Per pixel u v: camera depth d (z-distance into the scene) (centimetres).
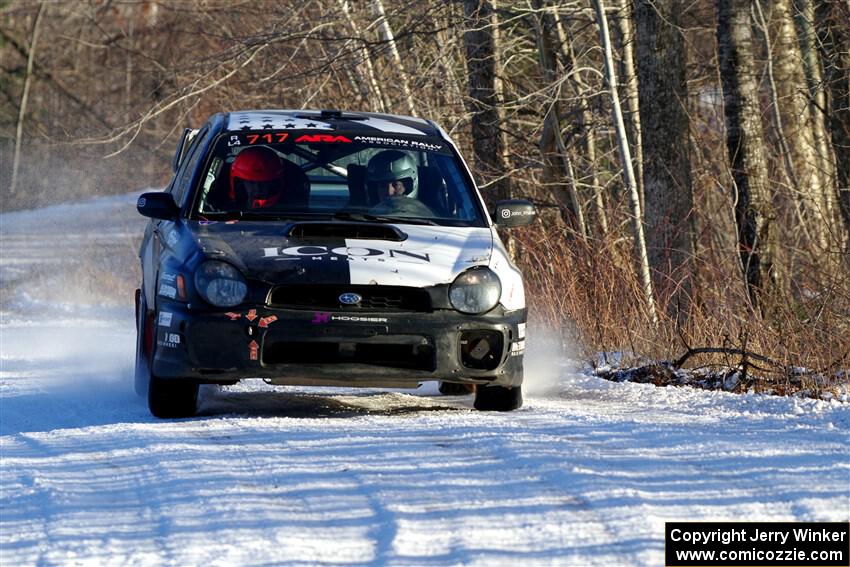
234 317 2545
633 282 4088
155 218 3144
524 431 2359
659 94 4866
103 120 13688
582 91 6150
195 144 3375
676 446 2184
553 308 4034
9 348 4791
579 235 4372
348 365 2583
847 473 1920
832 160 6275
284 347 2580
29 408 2975
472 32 5841
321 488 1867
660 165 4844
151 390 2658
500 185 5925
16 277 8444
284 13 6719
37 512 1767
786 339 3566
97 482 1962
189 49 9506
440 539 1580
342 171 3012
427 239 2783
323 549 1539
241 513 1711
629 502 1741
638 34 4938
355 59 6122
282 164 2986
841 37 5694
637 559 1486
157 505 1783
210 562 1485
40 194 11800
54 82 16675
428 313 2605
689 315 3950
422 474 1958
